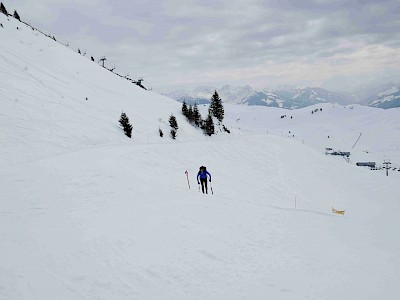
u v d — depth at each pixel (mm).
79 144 37438
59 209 13258
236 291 7770
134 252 9430
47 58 71125
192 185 29734
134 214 13180
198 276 8359
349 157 147000
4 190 15648
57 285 7152
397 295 7742
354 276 8758
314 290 7895
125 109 63875
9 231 10227
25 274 7438
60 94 51781
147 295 7230
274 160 53812
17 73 50000
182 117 77875
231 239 11102
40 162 24828
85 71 80188
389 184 48250
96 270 8133
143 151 37969
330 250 10758
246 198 29781
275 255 10047
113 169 24266
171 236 10875
